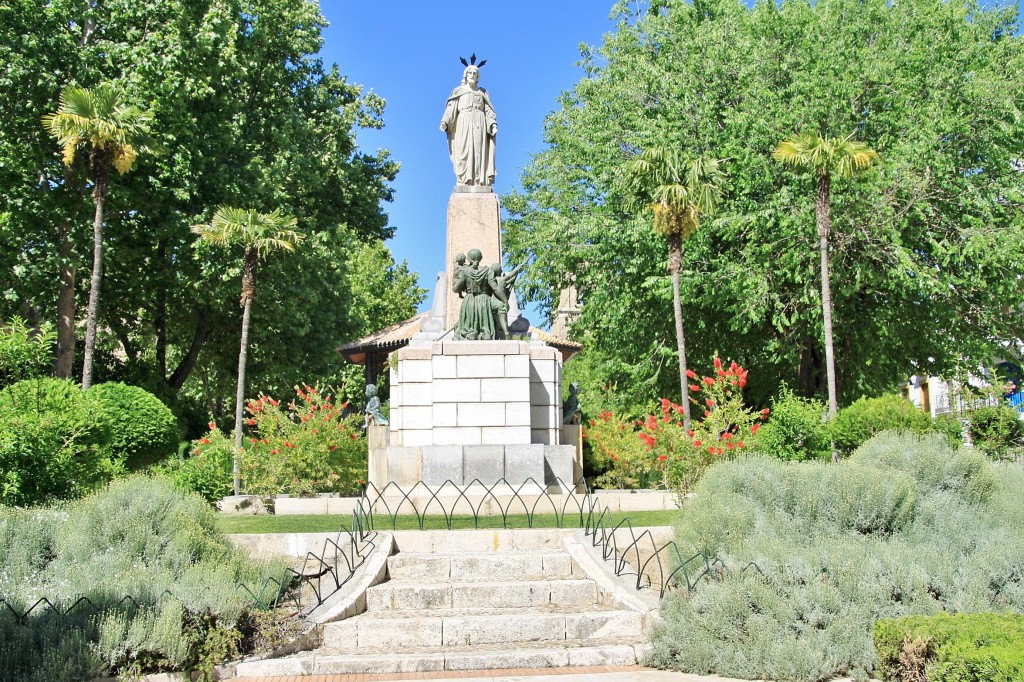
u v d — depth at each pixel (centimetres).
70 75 2314
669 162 2152
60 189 2381
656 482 1823
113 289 2883
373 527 1216
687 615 893
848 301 2591
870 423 1700
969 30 2480
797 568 912
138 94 2333
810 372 2792
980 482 1138
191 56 2428
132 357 3222
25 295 2416
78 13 2366
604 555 1072
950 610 873
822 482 1093
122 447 1742
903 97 2398
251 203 2652
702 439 1648
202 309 3073
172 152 2470
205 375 3888
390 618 940
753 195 2481
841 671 807
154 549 988
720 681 809
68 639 786
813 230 2309
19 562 955
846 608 857
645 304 2727
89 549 979
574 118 3052
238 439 2223
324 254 2883
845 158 2069
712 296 2458
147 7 2420
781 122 2383
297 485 1702
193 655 834
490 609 980
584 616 938
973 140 2394
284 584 994
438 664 862
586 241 2830
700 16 2908
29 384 1411
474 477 1498
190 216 2558
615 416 2098
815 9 2614
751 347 2795
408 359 1598
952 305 2506
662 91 2630
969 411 2302
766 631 834
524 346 1548
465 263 1639
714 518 1023
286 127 2906
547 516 1331
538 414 1611
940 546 1008
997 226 2412
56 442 1381
